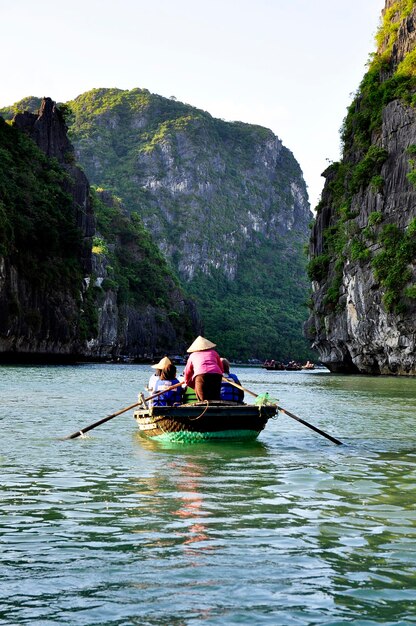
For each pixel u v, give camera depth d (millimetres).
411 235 58906
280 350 195750
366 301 64500
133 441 14000
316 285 81562
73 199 98438
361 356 69750
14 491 9031
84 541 6828
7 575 5879
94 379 42469
